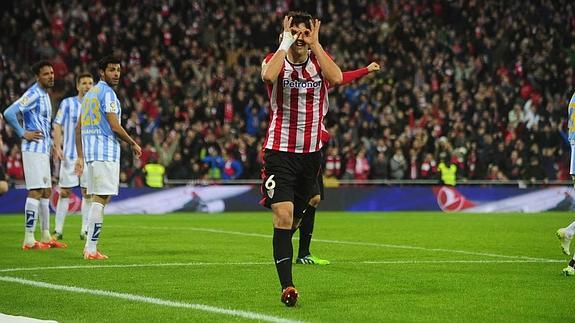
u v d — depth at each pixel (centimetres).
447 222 5906
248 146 7831
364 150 8038
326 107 2366
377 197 7819
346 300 2312
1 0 9231
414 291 2484
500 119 8731
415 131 8331
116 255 3466
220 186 7525
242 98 8375
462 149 8100
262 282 2658
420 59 9456
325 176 7938
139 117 8031
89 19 9112
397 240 4306
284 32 2252
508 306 2225
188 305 2217
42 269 2977
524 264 3219
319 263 3194
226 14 9556
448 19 10038
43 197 3838
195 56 9100
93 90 3362
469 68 9444
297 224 2553
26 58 8662
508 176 8231
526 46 9738
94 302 2270
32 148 3728
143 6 9400
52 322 1892
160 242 4084
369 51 9406
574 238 4622
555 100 9262
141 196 7300
